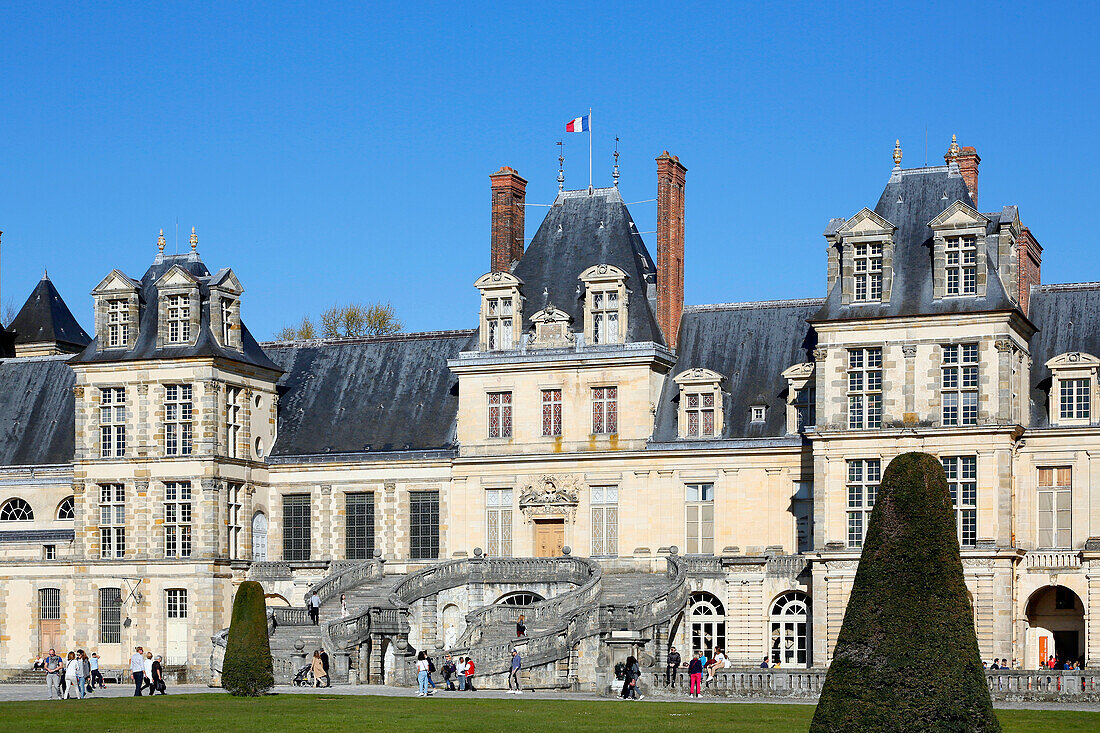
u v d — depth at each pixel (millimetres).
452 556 88375
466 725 50750
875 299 78250
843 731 40719
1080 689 60844
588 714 54625
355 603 83312
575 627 71812
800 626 80250
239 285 92250
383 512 90250
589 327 86875
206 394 88562
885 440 76500
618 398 85938
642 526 85000
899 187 81250
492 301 89250
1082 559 74938
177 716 54156
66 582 90625
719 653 74625
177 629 88188
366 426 92750
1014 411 76375
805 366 83250
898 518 42031
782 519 82688
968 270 76812
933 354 76438
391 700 61094
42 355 109438
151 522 89000
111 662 89375
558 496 86438
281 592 89188
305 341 98312
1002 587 74188
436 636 82750
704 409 85188
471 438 88562
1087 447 76375
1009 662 73938
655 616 75562
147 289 92438
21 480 93750
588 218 91500
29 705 60000
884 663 40844
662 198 89562
